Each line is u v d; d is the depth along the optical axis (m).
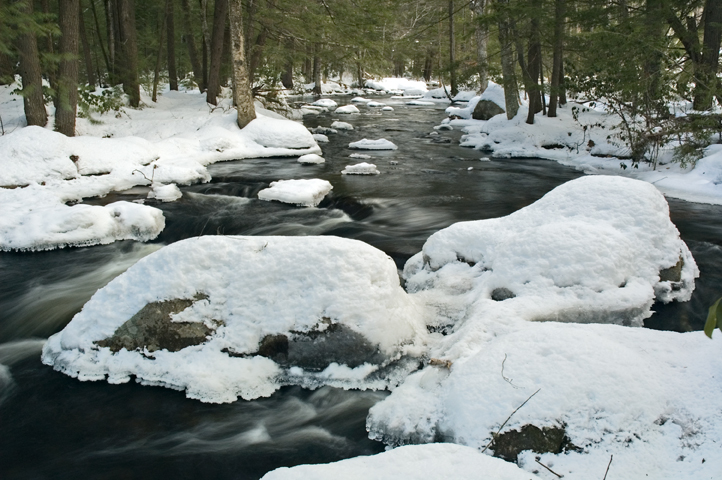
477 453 2.49
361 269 4.11
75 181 10.09
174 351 4.00
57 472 3.23
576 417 2.83
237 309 4.05
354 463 2.46
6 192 9.14
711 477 2.47
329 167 12.88
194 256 4.20
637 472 2.61
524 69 15.95
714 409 2.88
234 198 10.04
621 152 12.82
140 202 9.56
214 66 18.45
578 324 3.65
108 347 4.10
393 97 39.34
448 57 37.94
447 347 3.91
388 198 9.73
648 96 11.52
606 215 5.26
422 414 3.15
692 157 10.92
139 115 16.47
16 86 15.32
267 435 3.49
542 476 2.62
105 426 3.59
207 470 3.21
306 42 19.55
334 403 3.75
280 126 14.97
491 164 13.35
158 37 24.70
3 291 6.15
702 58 12.17
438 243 5.64
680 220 8.16
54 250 7.41
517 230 5.40
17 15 11.48
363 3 17.91
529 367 3.09
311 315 3.95
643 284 4.75
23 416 3.72
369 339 3.88
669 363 3.23
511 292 4.62
